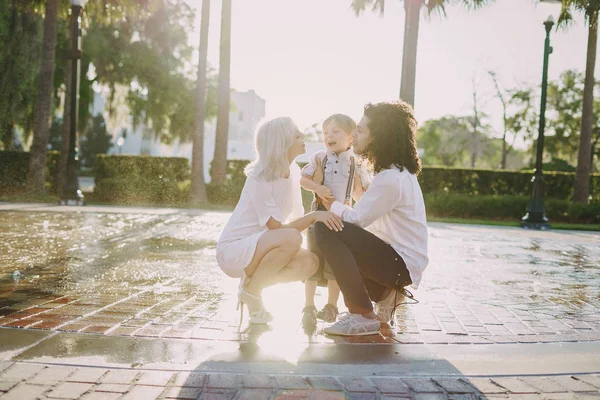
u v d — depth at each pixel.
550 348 3.15
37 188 18.16
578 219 19.25
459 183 21.00
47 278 4.87
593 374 2.71
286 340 3.16
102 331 3.22
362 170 3.88
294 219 3.70
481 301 4.52
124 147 51.88
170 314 3.69
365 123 3.44
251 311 3.49
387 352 2.99
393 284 3.45
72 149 15.88
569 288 5.34
